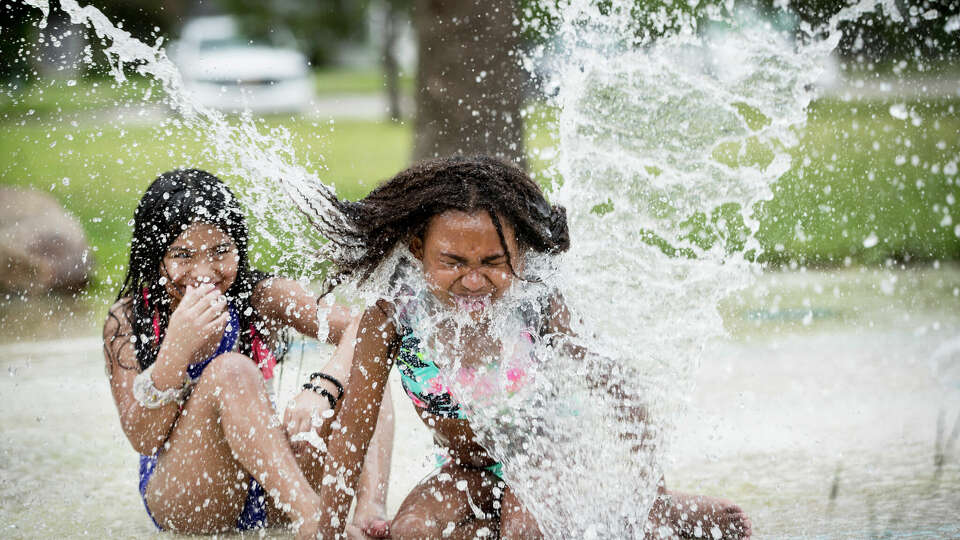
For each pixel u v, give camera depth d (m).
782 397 6.84
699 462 5.59
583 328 4.62
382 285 4.41
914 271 10.95
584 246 5.11
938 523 4.52
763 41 5.21
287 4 43.75
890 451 5.66
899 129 12.71
